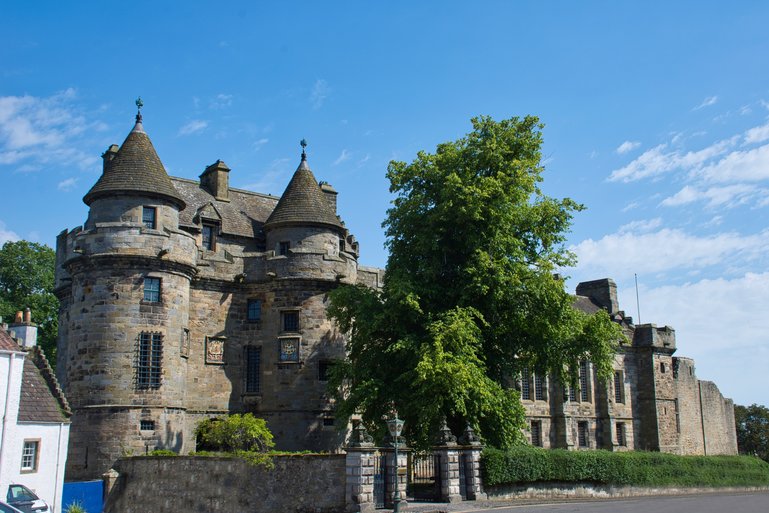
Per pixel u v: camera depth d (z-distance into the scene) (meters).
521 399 64.62
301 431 47.56
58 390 38.50
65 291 51.53
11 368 34.91
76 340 43.75
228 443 41.41
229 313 49.34
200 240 50.25
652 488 56.69
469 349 38.84
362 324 41.69
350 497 32.25
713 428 81.62
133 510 38.62
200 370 47.53
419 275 43.03
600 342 44.22
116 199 44.84
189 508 36.47
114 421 42.16
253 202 56.06
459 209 41.75
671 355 77.00
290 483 34.03
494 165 44.16
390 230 45.19
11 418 34.59
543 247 45.44
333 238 51.25
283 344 48.59
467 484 37.22
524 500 40.22
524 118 45.50
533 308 42.91
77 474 41.94
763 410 105.25
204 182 55.19
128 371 42.84
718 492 63.12
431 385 37.50
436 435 37.62
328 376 44.97
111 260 43.53
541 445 65.06
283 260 49.31
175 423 44.28
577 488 47.59
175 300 45.12
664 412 74.38
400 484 33.56
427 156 44.94
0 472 33.88
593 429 69.44
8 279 70.19
